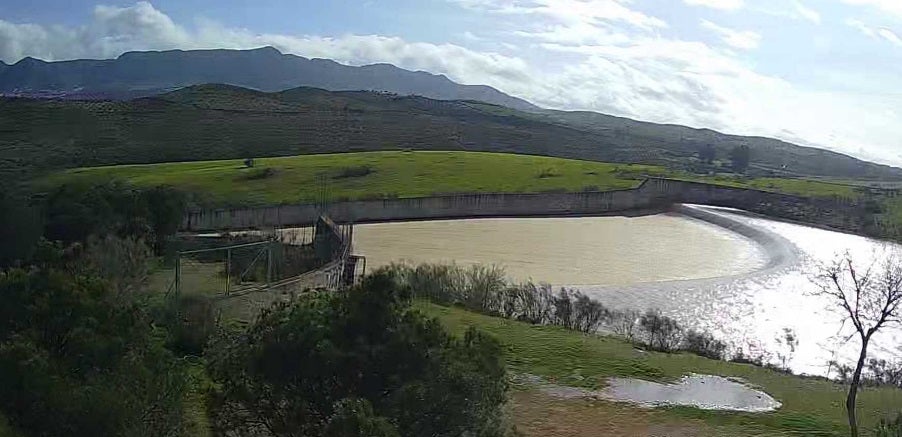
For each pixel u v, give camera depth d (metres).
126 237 32.47
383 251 53.62
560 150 146.00
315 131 127.19
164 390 8.59
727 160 152.88
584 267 50.22
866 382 23.98
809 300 39.34
